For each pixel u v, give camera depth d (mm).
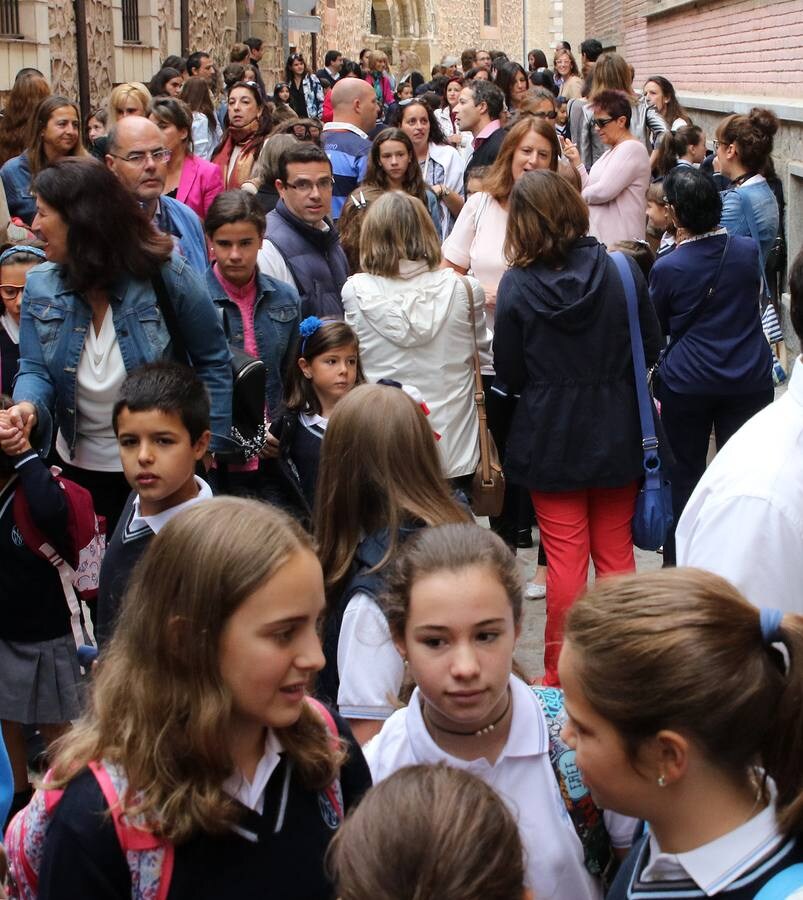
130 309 4355
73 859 1951
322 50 37156
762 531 2432
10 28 14164
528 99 10023
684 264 5645
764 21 13141
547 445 4723
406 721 2521
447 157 9867
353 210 7246
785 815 1748
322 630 3184
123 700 2014
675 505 5930
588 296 4637
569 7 51469
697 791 1773
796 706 1753
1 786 3018
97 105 16719
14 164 7934
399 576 2451
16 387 4379
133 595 2053
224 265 5219
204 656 1967
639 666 1727
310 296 5984
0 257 5367
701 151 9867
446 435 5352
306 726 2133
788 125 11297
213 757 1968
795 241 11039
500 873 1622
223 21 24109
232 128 9812
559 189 4723
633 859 1975
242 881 2004
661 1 20984
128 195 4355
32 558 4062
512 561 2463
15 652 4129
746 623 1778
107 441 4477
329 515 3201
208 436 3730
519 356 4812
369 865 1627
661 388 5855
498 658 2377
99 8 16891
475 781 1716
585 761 1812
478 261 6387
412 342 5254
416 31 46281
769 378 5770
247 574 1953
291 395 4695
